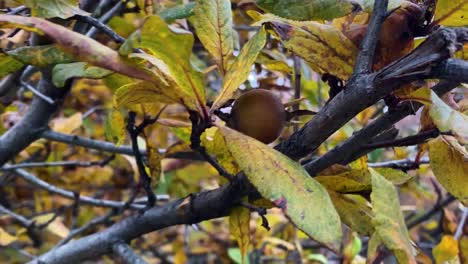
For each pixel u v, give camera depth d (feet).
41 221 4.00
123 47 1.79
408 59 1.78
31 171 4.70
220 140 2.18
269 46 3.07
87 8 2.67
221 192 2.14
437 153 1.94
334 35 1.99
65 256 2.42
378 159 4.28
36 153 4.46
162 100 1.91
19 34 2.53
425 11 1.94
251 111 1.95
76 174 4.87
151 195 2.31
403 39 1.94
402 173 2.17
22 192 5.21
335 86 2.02
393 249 1.73
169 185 4.52
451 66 1.75
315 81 3.70
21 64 2.08
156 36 1.76
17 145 2.72
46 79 2.65
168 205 2.29
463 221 3.05
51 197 5.06
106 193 5.20
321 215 1.73
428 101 1.81
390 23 1.94
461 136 1.77
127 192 5.62
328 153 1.99
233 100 2.07
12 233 5.01
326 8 2.00
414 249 1.83
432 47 1.75
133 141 2.26
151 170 2.42
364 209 2.05
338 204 2.06
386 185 1.79
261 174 1.76
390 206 1.77
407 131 4.47
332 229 1.71
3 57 2.04
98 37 2.83
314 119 1.92
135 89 1.88
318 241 1.70
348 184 2.04
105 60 1.80
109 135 2.50
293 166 1.80
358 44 1.99
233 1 2.91
